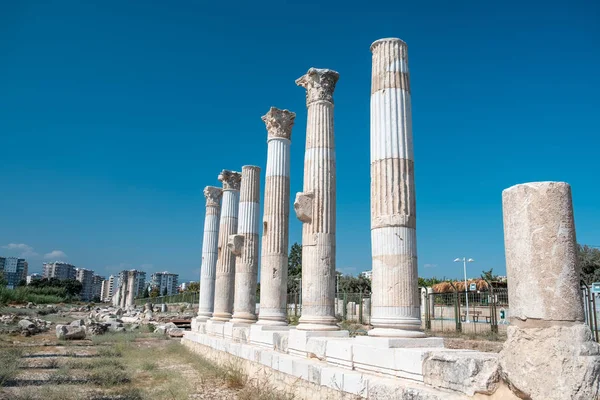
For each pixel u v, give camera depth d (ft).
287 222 57.00
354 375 30.78
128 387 44.09
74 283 390.42
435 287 141.49
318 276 43.57
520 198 22.17
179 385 44.68
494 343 63.21
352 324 108.99
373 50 37.37
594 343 20.06
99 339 88.43
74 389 41.42
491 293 83.76
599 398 19.07
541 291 20.67
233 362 54.19
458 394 23.52
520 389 20.39
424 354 26.68
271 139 59.06
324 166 46.11
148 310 188.44
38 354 67.26
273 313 53.16
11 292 211.20
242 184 71.92
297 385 37.83
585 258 133.08
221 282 78.95
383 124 35.19
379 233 33.91
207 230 94.58
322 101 47.57
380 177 34.58
